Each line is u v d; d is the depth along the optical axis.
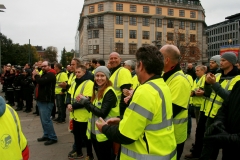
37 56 88.25
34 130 6.94
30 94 9.84
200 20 59.59
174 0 57.75
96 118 3.64
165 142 1.96
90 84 4.42
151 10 54.78
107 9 51.16
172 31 56.34
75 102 4.43
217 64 5.00
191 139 6.07
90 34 53.00
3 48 64.69
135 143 1.95
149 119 1.89
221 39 84.06
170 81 2.99
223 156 2.46
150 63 2.01
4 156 1.89
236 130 2.29
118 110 3.67
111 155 3.92
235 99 2.39
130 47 53.09
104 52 51.25
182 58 38.88
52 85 5.63
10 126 1.98
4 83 11.89
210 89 4.19
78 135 4.65
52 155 4.94
